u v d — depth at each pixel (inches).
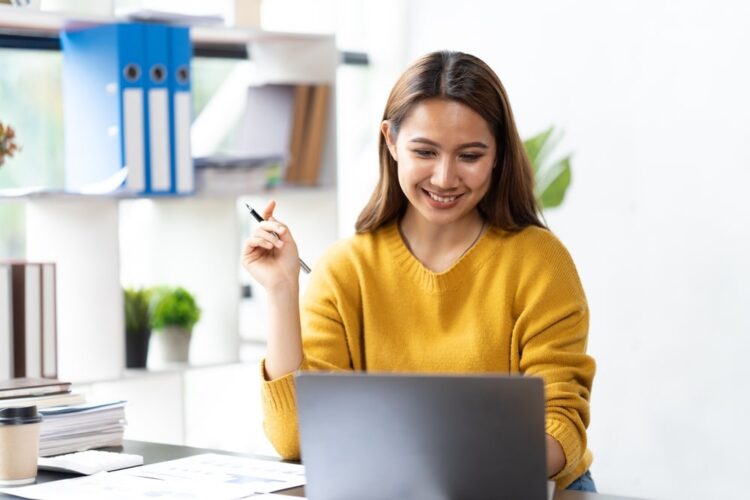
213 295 142.8
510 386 56.5
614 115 151.4
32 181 141.9
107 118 125.3
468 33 167.9
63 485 72.0
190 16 129.8
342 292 92.2
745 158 138.6
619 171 151.2
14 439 73.0
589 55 153.6
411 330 90.2
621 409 152.6
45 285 116.6
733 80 139.3
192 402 163.2
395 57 178.1
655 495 149.5
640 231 149.5
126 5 152.3
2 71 138.5
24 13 116.0
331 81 146.1
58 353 128.6
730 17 139.3
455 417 57.7
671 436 147.5
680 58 144.3
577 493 68.9
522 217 90.8
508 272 88.1
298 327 84.0
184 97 128.1
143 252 148.9
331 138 146.3
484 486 57.9
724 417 141.9
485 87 84.4
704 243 143.1
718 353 142.1
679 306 145.9
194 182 132.3
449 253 91.3
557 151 157.8
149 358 141.5
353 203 181.9
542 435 56.2
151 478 73.6
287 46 149.7
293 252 84.4
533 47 159.9
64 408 84.9
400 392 58.7
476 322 88.2
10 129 119.7
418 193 86.3
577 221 156.3
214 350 143.2
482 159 84.9
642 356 150.2
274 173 139.4
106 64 125.0
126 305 133.4
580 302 87.0
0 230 143.9
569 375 82.9
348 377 59.7
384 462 59.7
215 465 78.2
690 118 143.8
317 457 61.2
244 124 147.5
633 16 148.6
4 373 114.4
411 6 175.8
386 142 91.1
